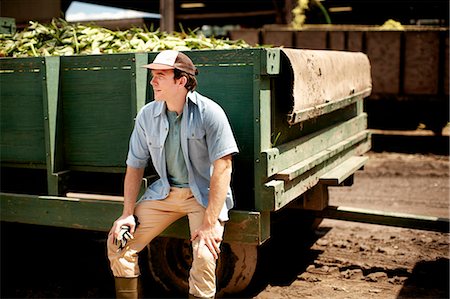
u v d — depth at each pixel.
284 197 3.70
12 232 5.38
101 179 4.99
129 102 3.93
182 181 3.59
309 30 10.71
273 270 4.79
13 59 4.19
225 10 14.70
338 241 5.55
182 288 4.26
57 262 5.19
